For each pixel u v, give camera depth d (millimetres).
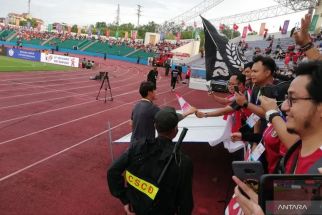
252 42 42500
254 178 1584
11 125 9383
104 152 7777
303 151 1650
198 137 5742
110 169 2758
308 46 2705
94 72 31438
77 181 5988
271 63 3799
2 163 6477
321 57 2695
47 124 9922
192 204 2736
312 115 1565
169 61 43500
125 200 2801
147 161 2621
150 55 59281
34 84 19062
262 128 3783
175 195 2645
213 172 6777
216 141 5246
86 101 14828
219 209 5219
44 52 38500
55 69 30531
